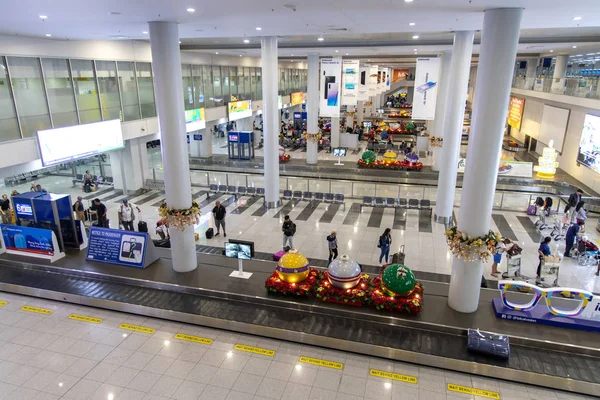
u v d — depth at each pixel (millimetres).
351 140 29109
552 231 13430
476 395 6480
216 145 30750
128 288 9406
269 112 15195
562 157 21516
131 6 6883
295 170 22656
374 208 16094
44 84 13406
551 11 7043
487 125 7074
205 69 24438
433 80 16250
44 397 6387
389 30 11273
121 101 16828
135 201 16984
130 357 7355
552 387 6641
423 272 10734
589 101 17359
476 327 7645
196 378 6812
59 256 10562
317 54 22375
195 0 6445
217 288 9078
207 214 15281
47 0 6320
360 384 6684
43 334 8039
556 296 9500
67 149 13836
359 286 8500
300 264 8734
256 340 7867
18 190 18281
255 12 7758
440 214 14523
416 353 7113
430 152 27594
